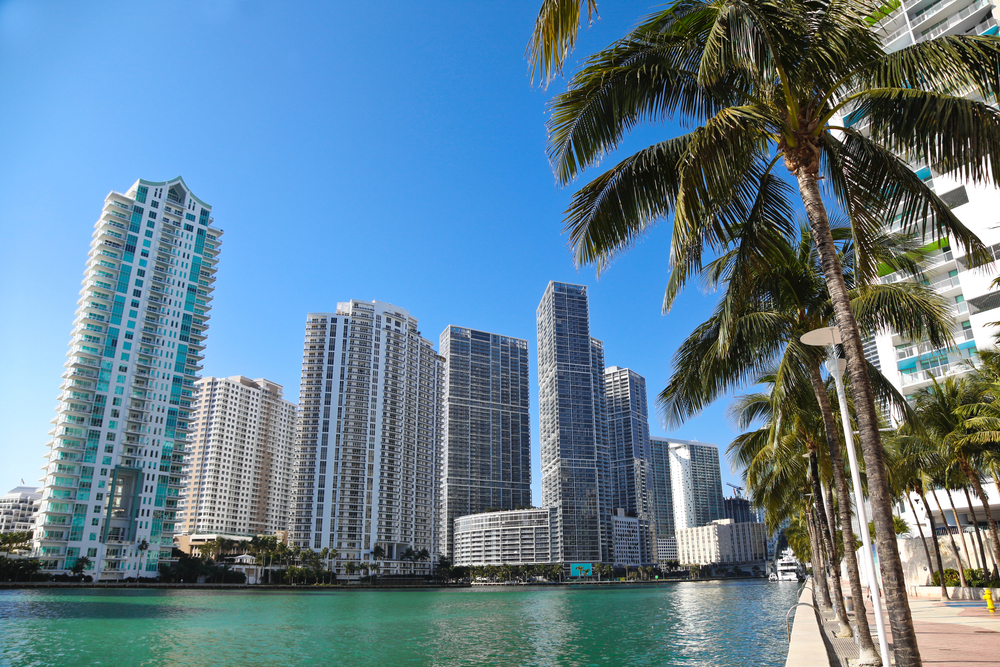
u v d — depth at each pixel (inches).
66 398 5944.9
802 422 992.2
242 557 7396.7
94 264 6333.7
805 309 738.2
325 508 7854.3
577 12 321.7
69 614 2667.3
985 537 2175.2
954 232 436.8
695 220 374.3
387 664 1279.5
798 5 401.7
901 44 2405.3
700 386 708.0
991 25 2196.1
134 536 5994.1
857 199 497.0
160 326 6594.5
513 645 1585.9
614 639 1628.9
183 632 2020.2
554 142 462.9
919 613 1264.8
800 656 579.2
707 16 450.3
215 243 7332.7
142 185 6756.9
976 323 1967.3
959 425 1315.2
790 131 430.3
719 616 2295.8
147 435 6304.1
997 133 365.4
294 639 1820.9
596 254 473.4
